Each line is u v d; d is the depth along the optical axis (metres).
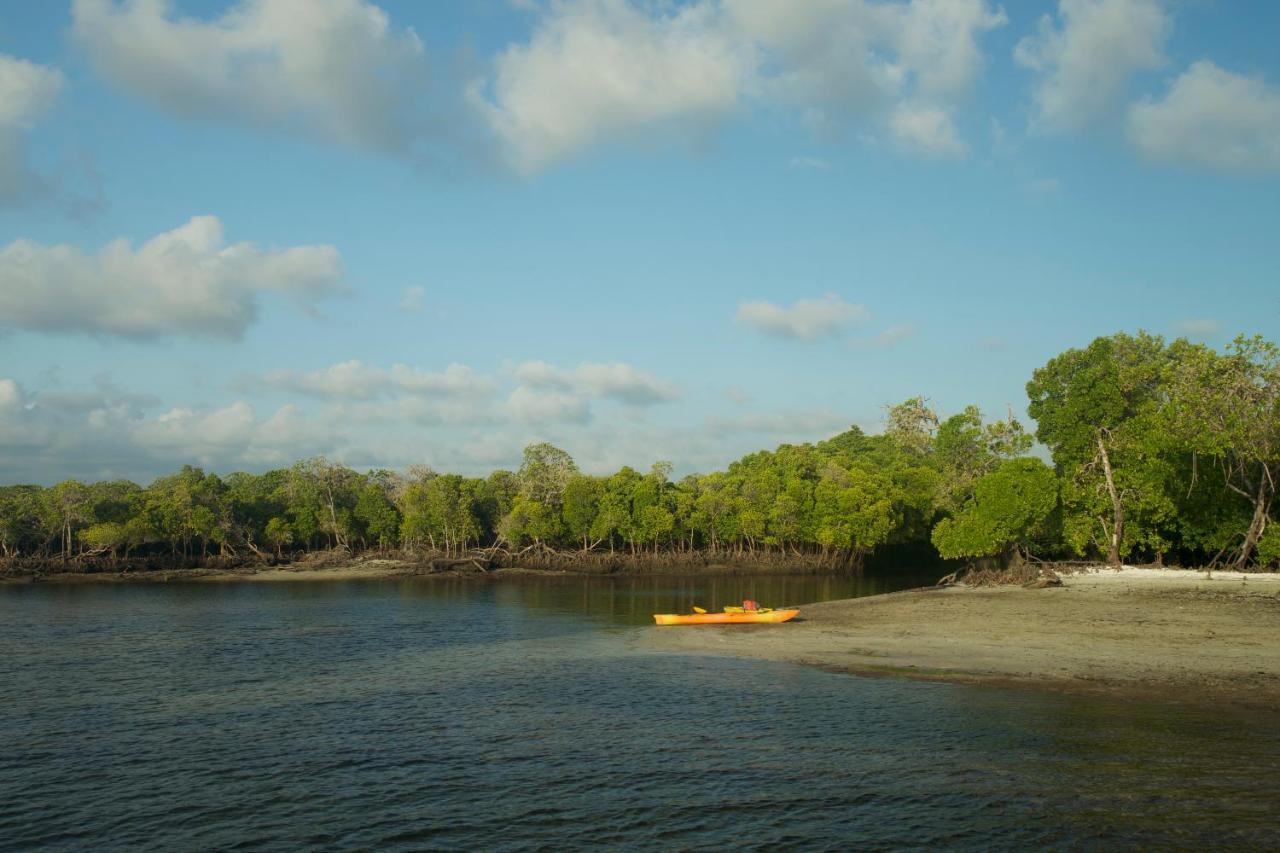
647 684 37.09
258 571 120.81
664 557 125.44
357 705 34.19
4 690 38.06
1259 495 66.19
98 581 110.06
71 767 26.28
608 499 124.44
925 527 131.12
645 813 21.58
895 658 41.06
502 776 24.72
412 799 23.02
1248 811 20.19
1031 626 48.88
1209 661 37.34
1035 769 23.67
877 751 25.95
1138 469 70.75
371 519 134.25
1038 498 72.50
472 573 121.62
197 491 123.19
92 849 20.17
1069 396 74.81
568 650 47.91
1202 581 63.31
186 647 51.09
